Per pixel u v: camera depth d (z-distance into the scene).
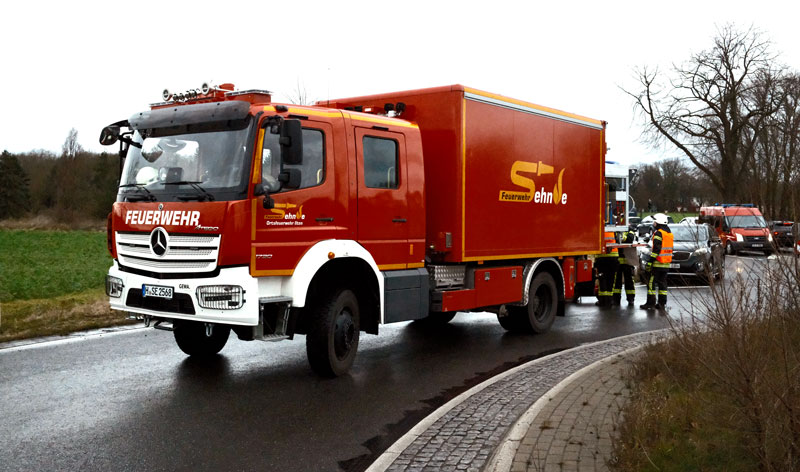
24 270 21.02
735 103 37.91
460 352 9.39
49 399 6.54
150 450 5.21
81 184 60.50
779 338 4.36
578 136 11.75
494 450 5.20
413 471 4.77
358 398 6.86
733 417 4.16
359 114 8.04
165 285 7.03
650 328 11.67
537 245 10.71
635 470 4.32
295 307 7.23
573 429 5.39
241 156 6.86
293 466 4.96
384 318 8.09
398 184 8.45
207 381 7.38
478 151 9.30
